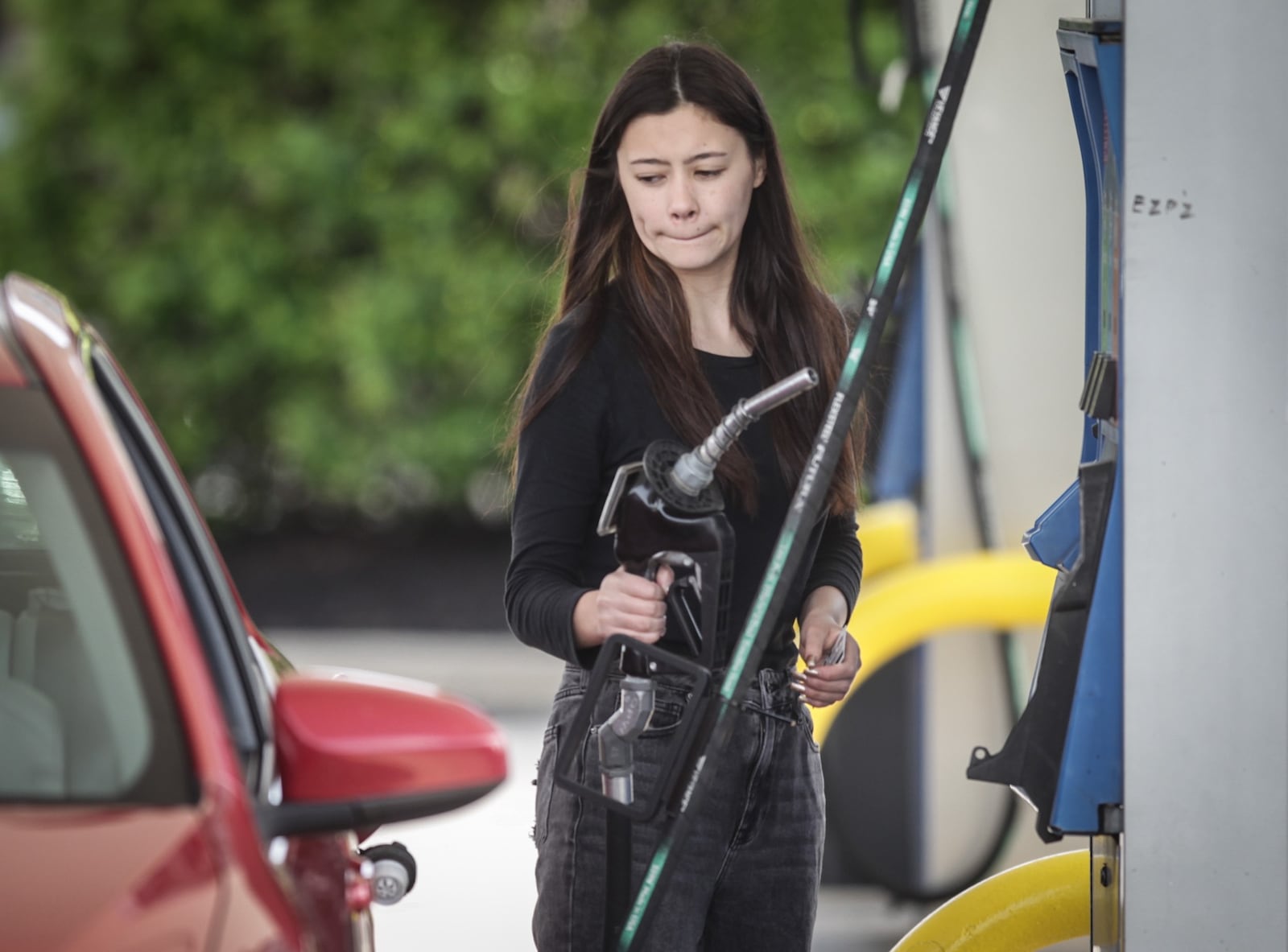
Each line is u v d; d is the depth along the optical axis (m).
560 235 9.89
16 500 8.91
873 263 31.61
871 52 32.16
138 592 7.50
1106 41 7.93
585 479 8.94
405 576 33.84
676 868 8.71
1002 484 16.48
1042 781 8.16
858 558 9.71
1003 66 16.31
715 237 8.95
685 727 8.21
